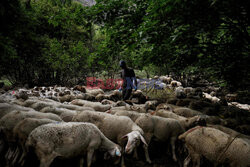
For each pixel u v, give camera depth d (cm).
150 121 404
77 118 407
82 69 1479
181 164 371
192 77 1598
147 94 1159
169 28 434
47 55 1283
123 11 492
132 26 483
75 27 1381
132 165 354
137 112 528
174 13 363
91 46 1532
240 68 405
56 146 276
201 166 346
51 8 1394
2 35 744
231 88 518
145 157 385
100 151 336
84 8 530
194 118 450
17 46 1081
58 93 902
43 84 1383
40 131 275
